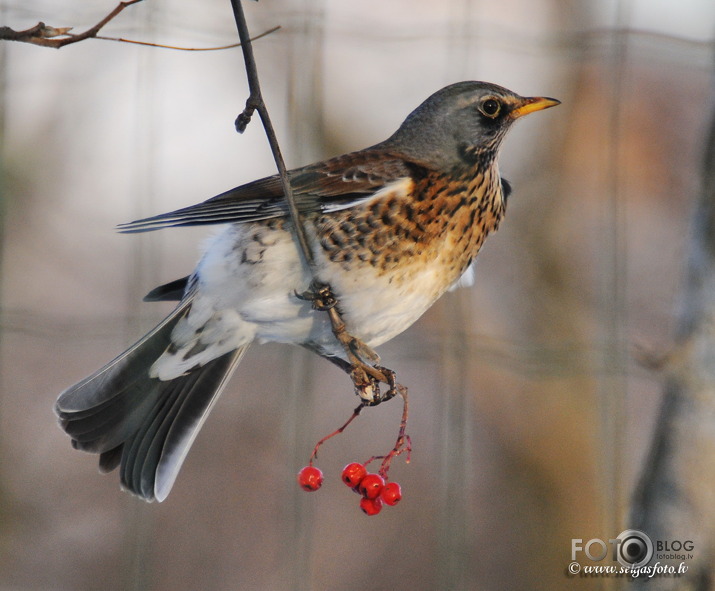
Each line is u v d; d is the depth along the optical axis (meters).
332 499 12.76
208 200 7.33
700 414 7.58
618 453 9.96
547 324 14.09
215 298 7.46
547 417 13.51
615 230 10.41
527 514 13.34
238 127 5.84
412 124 7.91
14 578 12.10
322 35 10.84
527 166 14.77
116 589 12.17
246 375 12.79
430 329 12.62
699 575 7.58
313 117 10.91
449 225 7.50
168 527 12.12
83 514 12.63
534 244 14.40
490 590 13.00
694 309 7.69
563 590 13.05
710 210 7.71
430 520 12.72
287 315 7.43
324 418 13.05
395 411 13.16
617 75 10.70
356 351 6.77
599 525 13.25
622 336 10.09
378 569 12.34
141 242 10.48
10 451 12.70
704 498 7.57
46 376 13.00
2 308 11.34
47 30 5.47
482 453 13.54
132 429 7.73
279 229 7.27
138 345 7.68
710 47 10.68
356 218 7.25
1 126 12.07
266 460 12.53
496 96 7.97
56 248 13.62
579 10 14.97
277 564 12.03
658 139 14.51
